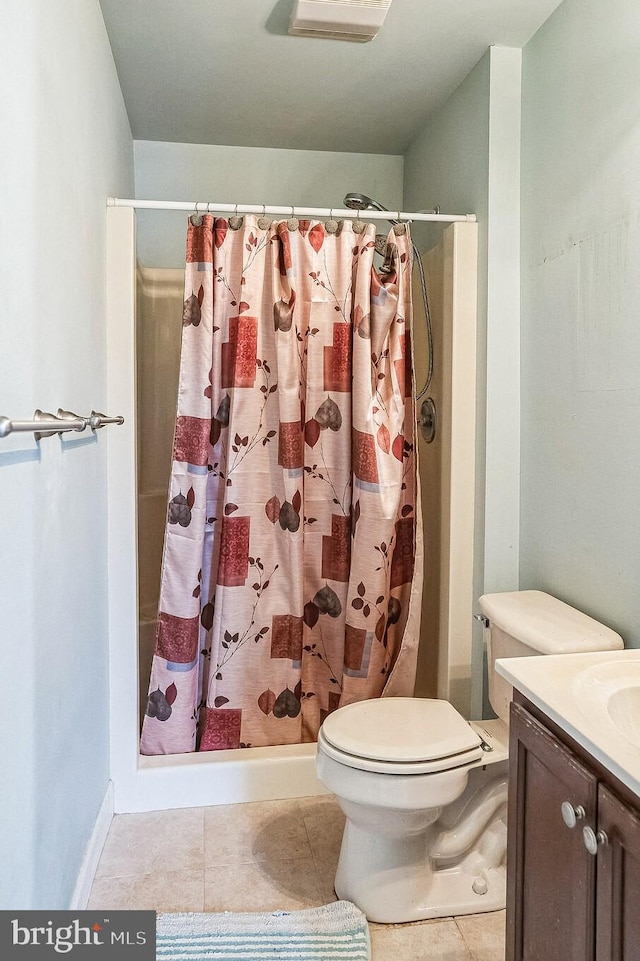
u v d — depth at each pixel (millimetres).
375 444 2154
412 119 2648
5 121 1008
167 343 2754
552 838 1129
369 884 1648
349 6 1824
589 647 1536
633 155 1557
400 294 2195
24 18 1112
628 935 919
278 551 2188
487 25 1970
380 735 1662
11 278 1031
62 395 1392
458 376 2193
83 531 1617
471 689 2252
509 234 2115
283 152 2949
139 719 2303
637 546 1556
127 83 2348
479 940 1587
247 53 2143
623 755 930
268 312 2143
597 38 1693
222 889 1729
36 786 1174
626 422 1591
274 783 2152
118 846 1902
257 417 2146
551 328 1931
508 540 2152
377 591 2189
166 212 2869
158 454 2760
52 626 1293
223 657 2182
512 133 2107
